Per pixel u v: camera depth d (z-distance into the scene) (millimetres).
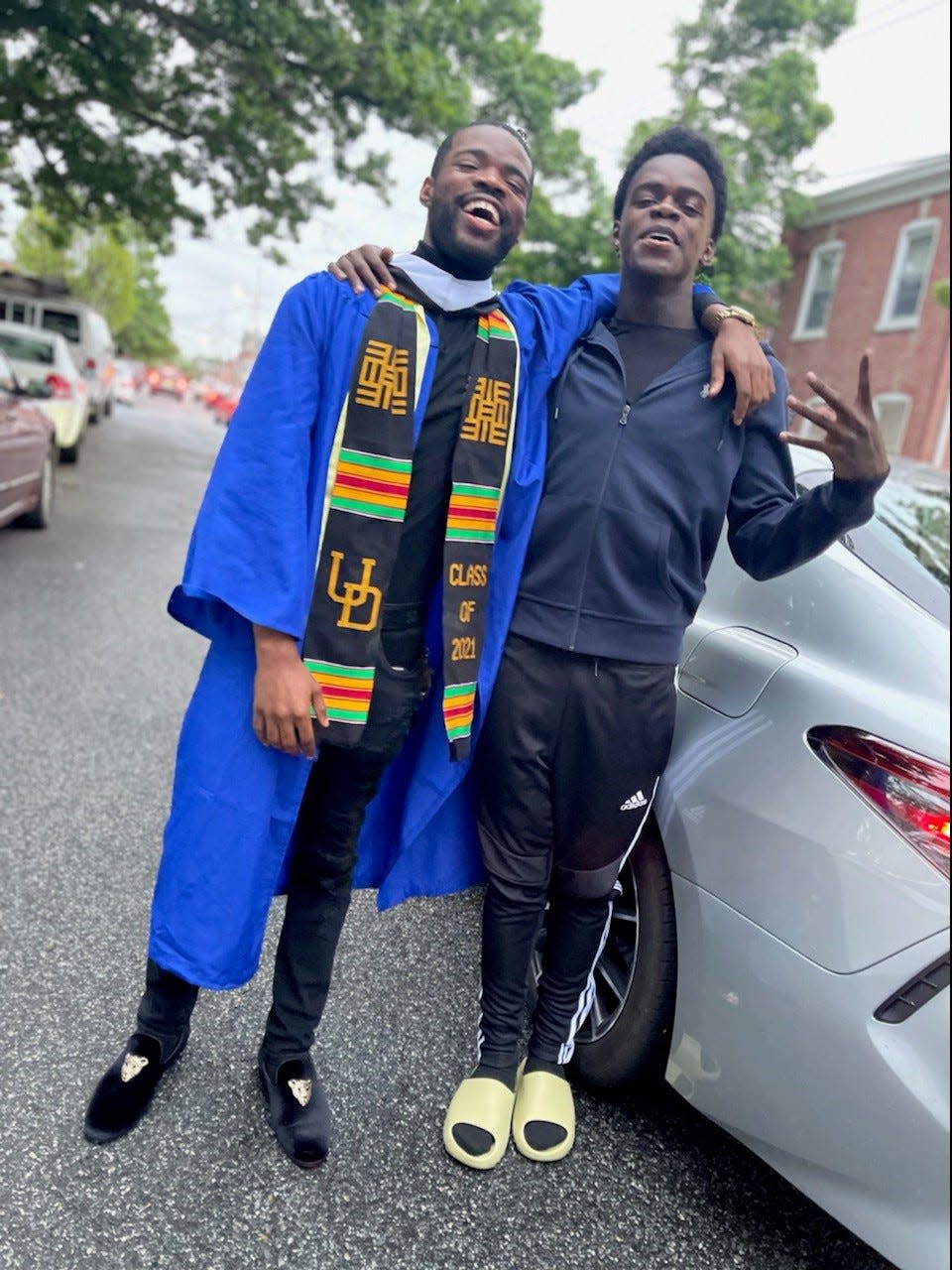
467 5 11234
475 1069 2104
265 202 12312
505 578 1881
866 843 1566
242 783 1744
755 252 16906
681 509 1824
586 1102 2188
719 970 1773
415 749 2039
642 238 1837
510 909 2010
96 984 2322
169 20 10195
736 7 16406
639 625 1843
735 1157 2062
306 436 1679
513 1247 1772
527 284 1990
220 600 1682
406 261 1776
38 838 2977
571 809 1939
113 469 13062
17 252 45938
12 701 4074
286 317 1688
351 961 2580
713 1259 1802
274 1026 1969
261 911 1824
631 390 1848
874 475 1617
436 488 1780
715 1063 1783
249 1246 1696
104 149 12016
